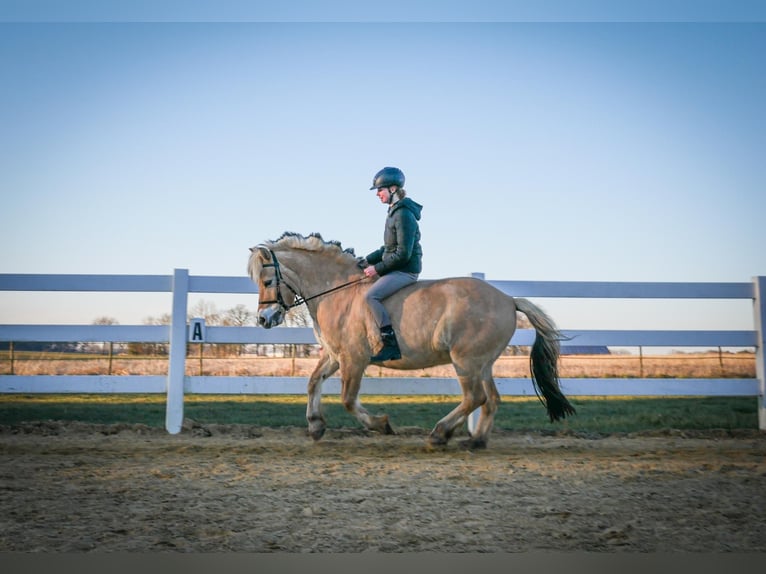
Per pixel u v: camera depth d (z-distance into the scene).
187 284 8.19
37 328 8.14
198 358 13.32
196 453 6.36
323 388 8.25
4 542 3.53
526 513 4.15
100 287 8.20
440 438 6.55
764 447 7.21
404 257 6.46
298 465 5.69
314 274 6.98
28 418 9.92
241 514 4.08
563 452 6.68
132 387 8.21
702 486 4.93
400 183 6.75
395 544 3.57
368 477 5.18
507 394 8.32
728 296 8.48
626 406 12.73
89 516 4.01
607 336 8.41
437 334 6.46
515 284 8.38
